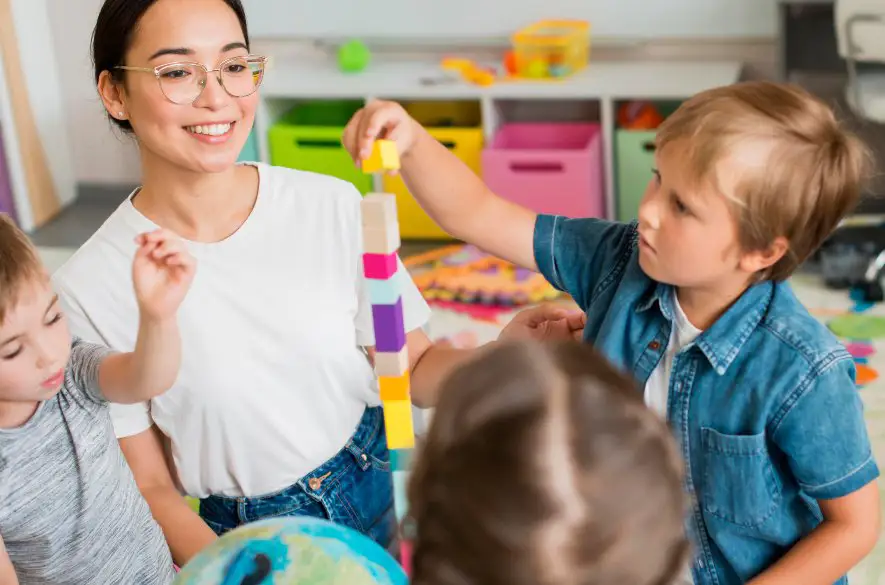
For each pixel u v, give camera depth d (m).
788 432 1.18
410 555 0.64
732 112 1.10
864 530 1.21
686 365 1.24
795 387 1.17
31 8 4.18
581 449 0.58
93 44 1.42
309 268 1.46
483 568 0.59
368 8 4.09
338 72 4.04
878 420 2.78
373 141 1.23
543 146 4.04
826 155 1.11
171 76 1.35
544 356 0.61
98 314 1.43
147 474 1.46
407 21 4.08
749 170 1.10
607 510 0.57
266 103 3.99
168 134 1.37
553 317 1.47
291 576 0.95
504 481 0.58
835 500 1.20
